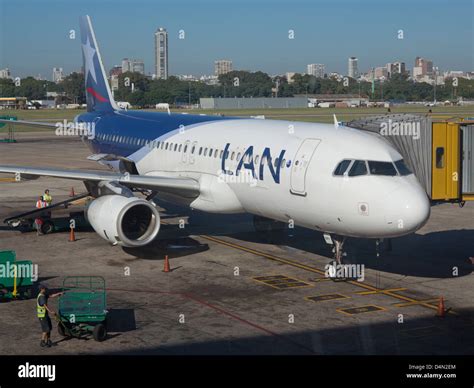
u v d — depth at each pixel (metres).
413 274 22.28
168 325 17.38
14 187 43.69
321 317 17.92
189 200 26.92
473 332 16.81
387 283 21.22
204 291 20.45
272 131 24.09
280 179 21.91
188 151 27.98
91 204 24.81
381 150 20.06
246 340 16.23
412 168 22.73
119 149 35.09
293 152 21.81
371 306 18.88
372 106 148.25
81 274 22.45
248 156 23.73
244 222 31.45
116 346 15.95
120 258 24.66
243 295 20.02
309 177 20.75
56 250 25.91
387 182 19.28
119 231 23.05
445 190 22.62
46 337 15.93
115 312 18.48
